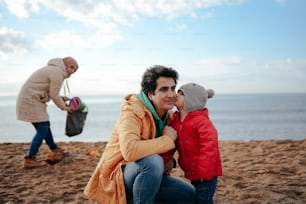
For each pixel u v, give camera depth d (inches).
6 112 5467.5
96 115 4084.6
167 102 95.9
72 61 191.6
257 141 268.8
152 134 97.3
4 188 146.6
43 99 183.9
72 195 136.6
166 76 94.7
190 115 100.3
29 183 154.7
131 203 98.8
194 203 100.6
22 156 217.6
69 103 196.2
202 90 101.7
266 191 135.2
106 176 97.6
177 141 102.2
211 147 93.3
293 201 124.0
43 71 183.6
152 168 88.4
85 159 206.1
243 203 122.6
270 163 185.2
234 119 3159.5
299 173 162.2
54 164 192.2
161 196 101.1
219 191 137.9
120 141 90.7
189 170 100.4
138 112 93.7
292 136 1569.9
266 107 6446.9
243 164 186.7
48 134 196.7
